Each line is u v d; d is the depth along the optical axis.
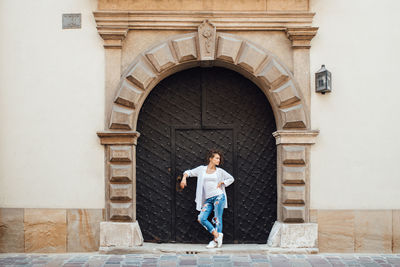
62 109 6.57
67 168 6.54
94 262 5.91
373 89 6.60
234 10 6.56
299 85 6.56
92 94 6.57
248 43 6.56
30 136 6.56
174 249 6.36
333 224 6.51
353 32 6.61
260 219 6.87
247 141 6.91
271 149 6.89
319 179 6.55
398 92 6.59
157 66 6.51
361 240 6.51
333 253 6.45
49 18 6.62
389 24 6.61
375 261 6.04
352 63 6.61
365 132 6.58
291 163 6.50
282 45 6.63
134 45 6.60
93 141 6.54
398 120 6.58
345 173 6.55
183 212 6.88
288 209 6.44
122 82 6.51
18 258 6.16
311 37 6.55
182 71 6.93
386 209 6.54
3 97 6.59
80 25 6.60
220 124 6.91
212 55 6.51
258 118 6.92
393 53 6.61
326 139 6.56
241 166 6.90
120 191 6.42
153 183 6.85
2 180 6.55
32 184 6.54
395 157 6.57
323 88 6.40
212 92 6.93
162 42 6.57
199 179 6.50
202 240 6.87
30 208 6.51
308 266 5.76
